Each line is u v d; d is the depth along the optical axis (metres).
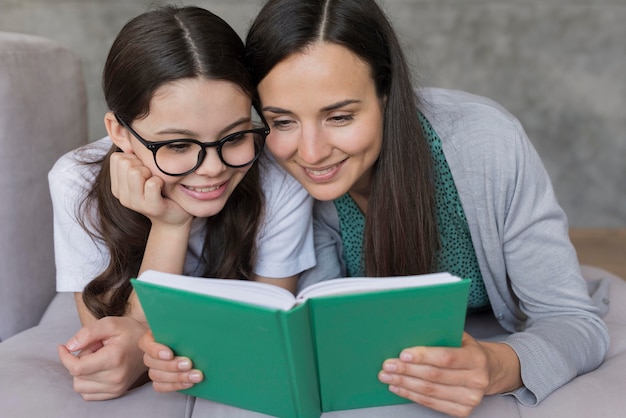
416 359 1.07
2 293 1.69
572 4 3.20
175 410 1.24
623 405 1.21
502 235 1.43
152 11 1.26
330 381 1.12
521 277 1.44
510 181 1.38
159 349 1.12
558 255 1.40
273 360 1.04
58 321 1.64
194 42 1.19
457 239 1.50
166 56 1.17
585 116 3.30
